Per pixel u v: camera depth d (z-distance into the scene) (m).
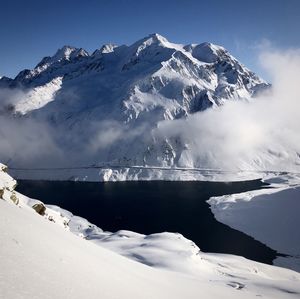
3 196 23.55
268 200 171.12
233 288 43.53
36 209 32.75
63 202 197.38
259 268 88.81
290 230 135.88
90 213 171.00
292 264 107.75
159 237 88.12
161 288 20.80
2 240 10.77
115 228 147.00
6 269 8.85
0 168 28.94
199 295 25.22
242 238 134.12
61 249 14.42
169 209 179.00
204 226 149.62
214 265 77.75
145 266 31.70
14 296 7.63
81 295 10.04
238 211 166.00
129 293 13.77
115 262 21.89
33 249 11.72
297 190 171.88
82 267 13.48
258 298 36.34
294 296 47.06
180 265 65.31
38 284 9.05
